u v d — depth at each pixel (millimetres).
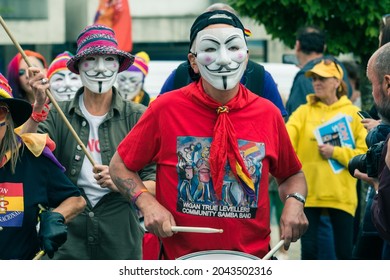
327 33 11758
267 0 11578
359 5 11406
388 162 5793
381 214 5941
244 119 6172
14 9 23750
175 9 24062
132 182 6348
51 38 23828
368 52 11688
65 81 9562
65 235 6340
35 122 7215
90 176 7559
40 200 6371
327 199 9922
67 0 24172
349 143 9875
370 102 11672
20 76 9773
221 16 6203
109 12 15109
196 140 6129
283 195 6504
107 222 7559
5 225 6266
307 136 10016
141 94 11062
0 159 6250
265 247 6281
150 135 6262
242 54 6152
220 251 6082
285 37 11844
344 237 9977
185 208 6137
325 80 9922
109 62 7688
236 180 6113
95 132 7660
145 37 24188
